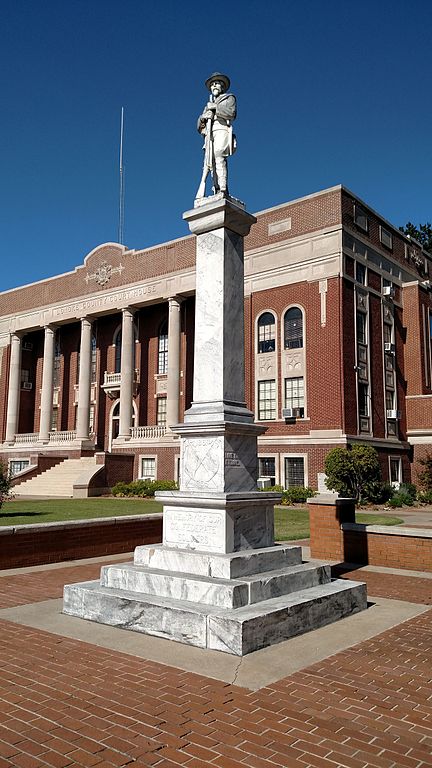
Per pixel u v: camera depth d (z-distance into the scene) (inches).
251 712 180.9
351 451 1087.0
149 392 1603.1
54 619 291.6
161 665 222.8
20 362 1819.6
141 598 274.1
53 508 891.4
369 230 1331.2
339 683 206.1
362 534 481.1
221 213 339.6
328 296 1211.2
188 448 321.1
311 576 308.3
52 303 1723.7
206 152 356.8
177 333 1461.6
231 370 329.7
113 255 1604.3
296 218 1278.3
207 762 150.9
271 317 1295.5
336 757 153.9
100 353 1737.2
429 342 1476.4
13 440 1756.9
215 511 296.4
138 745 159.6
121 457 1400.1
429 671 219.5
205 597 263.9
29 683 204.7
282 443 1224.8
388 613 311.4
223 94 361.4
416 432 1387.8
